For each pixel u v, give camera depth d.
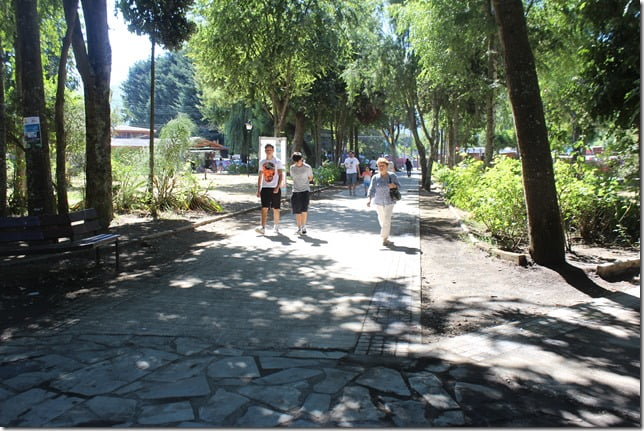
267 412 3.42
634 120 9.04
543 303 6.14
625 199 9.64
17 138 12.95
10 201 13.12
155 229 11.34
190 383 3.86
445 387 3.86
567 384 3.94
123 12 13.89
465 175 14.46
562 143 10.29
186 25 14.89
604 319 5.50
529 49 7.63
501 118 32.78
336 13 19.97
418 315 5.59
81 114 16.31
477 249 9.28
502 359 4.43
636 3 7.75
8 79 15.41
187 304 5.89
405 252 9.15
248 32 18.80
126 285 6.73
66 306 5.80
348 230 11.91
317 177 28.86
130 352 4.46
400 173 65.50
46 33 16.45
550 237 7.79
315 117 35.81
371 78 24.88
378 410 3.48
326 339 4.82
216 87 25.47
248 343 4.69
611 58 9.45
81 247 6.82
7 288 6.54
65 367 4.14
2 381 3.88
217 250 9.24
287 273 7.47
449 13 14.14
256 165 45.00
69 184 16.75
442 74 16.28
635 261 7.73
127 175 14.51
